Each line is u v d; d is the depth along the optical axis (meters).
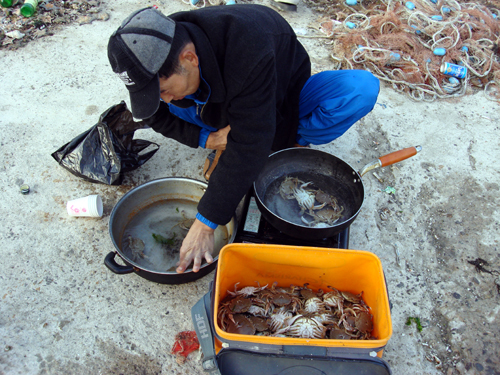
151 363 1.45
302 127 1.91
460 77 2.76
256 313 1.33
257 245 1.25
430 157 2.31
